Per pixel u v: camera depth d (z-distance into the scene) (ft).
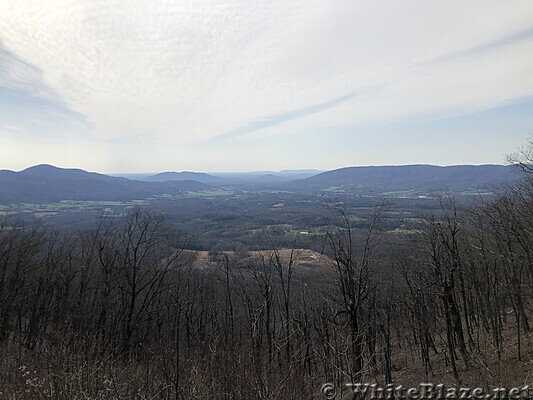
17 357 43.68
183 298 85.35
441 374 56.08
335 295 57.82
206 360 34.73
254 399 29.25
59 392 28.30
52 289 85.56
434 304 67.97
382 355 69.31
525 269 67.82
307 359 51.93
